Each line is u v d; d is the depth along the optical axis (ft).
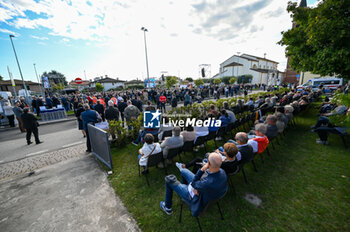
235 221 7.64
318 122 17.08
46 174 12.69
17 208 9.17
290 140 16.94
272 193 9.32
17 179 12.12
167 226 7.62
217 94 66.44
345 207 8.04
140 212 8.57
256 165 12.49
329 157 12.84
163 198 9.52
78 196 10.02
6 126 31.63
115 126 17.34
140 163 11.02
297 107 21.43
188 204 6.86
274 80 169.78
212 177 6.08
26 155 16.79
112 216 8.39
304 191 9.31
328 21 12.48
